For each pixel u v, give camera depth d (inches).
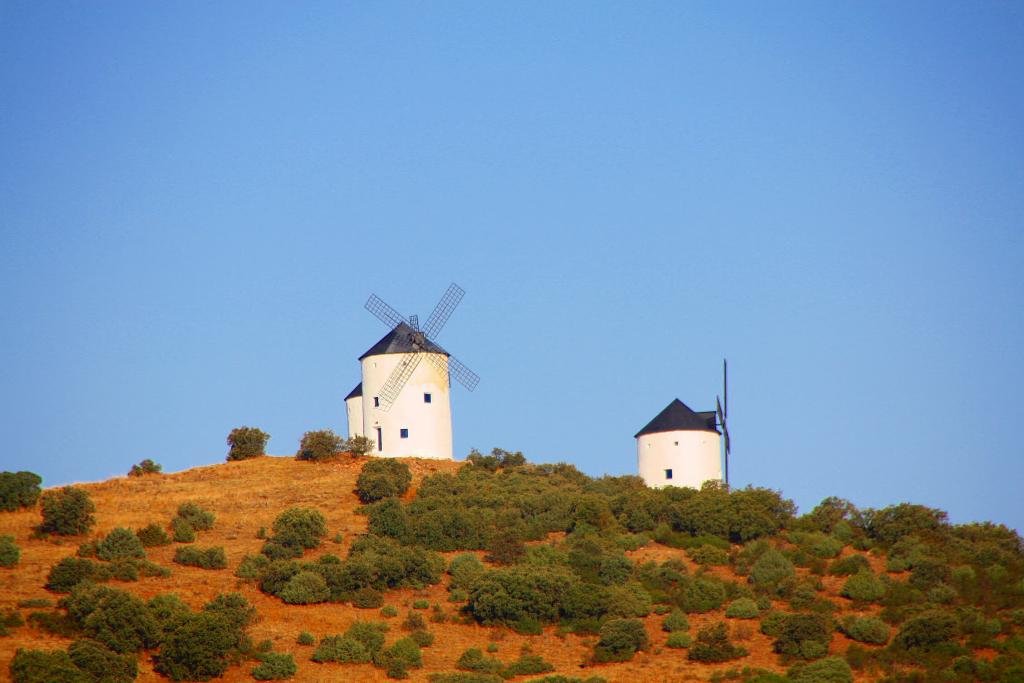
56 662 7573.8
